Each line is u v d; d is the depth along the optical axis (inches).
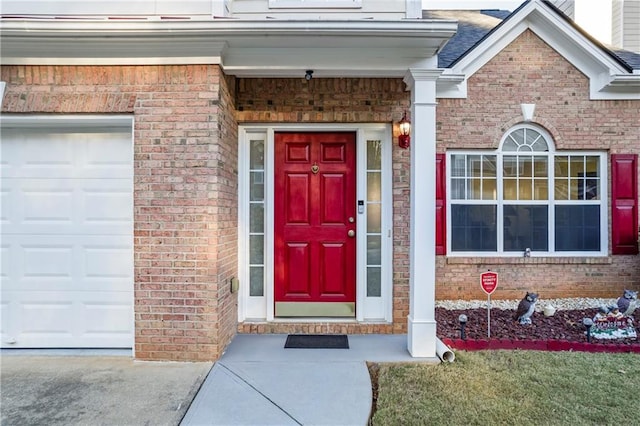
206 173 133.1
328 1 159.3
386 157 163.0
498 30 206.5
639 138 211.9
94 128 142.3
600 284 212.1
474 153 215.0
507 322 171.3
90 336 143.6
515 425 94.8
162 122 133.7
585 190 216.5
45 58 133.7
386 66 137.9
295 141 166.4
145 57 133.1
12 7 149.1
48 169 143.4
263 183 167.8
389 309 161.5
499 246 215.5
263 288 167.6
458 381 116.4
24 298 143.6
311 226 166.4
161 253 133.3
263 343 147.6
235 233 158.6
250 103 159.2
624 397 107.9
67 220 143.6
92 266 143.6
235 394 108.8
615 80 203.3
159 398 107.3
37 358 135.9
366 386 113.3
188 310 132.7
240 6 159.9
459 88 210.4
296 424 95.2
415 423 95.7
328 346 144.0
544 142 215.8
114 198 143.4
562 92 211.8
